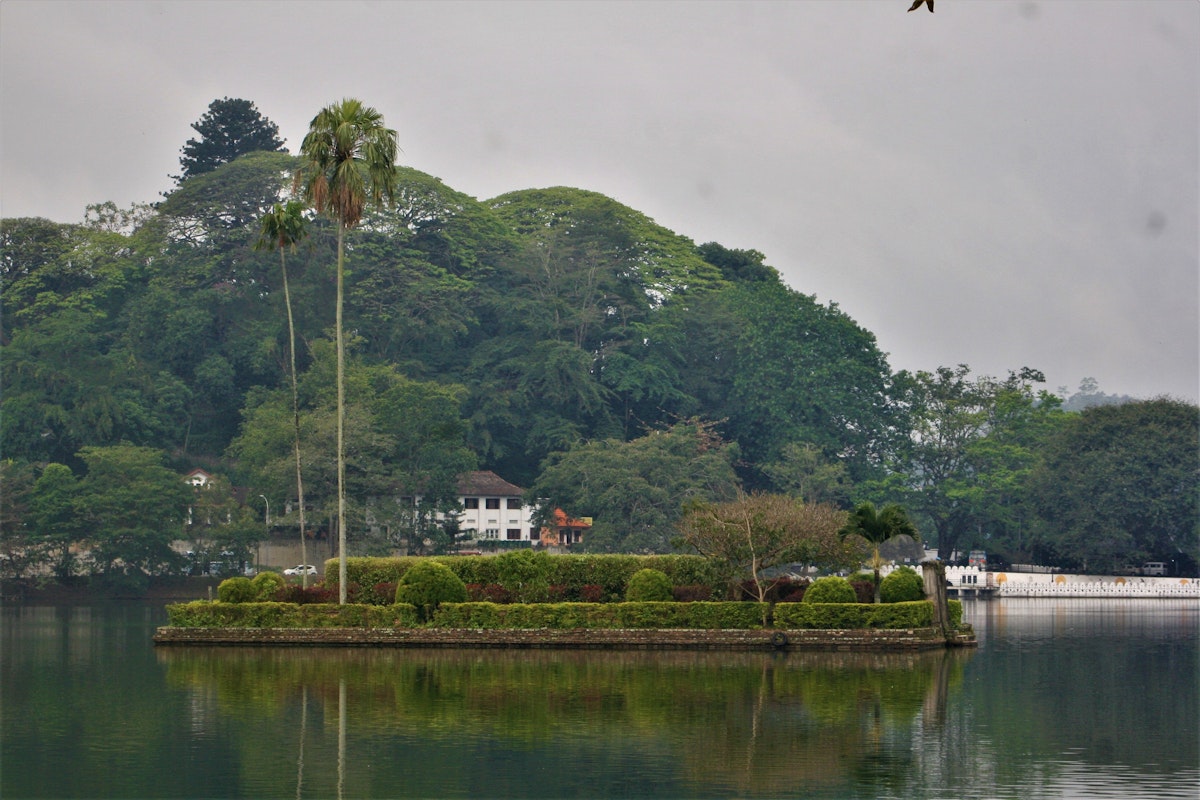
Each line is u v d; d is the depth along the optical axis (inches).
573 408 6786.4
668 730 1475.1
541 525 5620.1
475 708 1617.9
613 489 5054.1
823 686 1825.8
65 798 1168.8
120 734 1453.0
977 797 1175.0
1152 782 1233.4
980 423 6481.3
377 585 2591.0
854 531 2610.7
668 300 7544.3
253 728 1485.0
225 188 6978.4
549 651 2301.9
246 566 5290.4
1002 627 3193.9
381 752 1354.6
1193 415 5570.9
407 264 6968.5
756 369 6560.0
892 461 6540.4
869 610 2388.0
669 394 6761.8
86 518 4938.5
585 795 1181.1
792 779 1240.8
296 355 6589.6
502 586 2598.4
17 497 4909.0
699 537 2546.8
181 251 7003.0
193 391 6565.0
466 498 6063.0
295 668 2036.2
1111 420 5595.5
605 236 7391.7
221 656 2230.6
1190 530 5418.3
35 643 2620.6
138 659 2209.6
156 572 5054.1
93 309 6565.0
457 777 1247.5
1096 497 5438.0
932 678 1939.0
